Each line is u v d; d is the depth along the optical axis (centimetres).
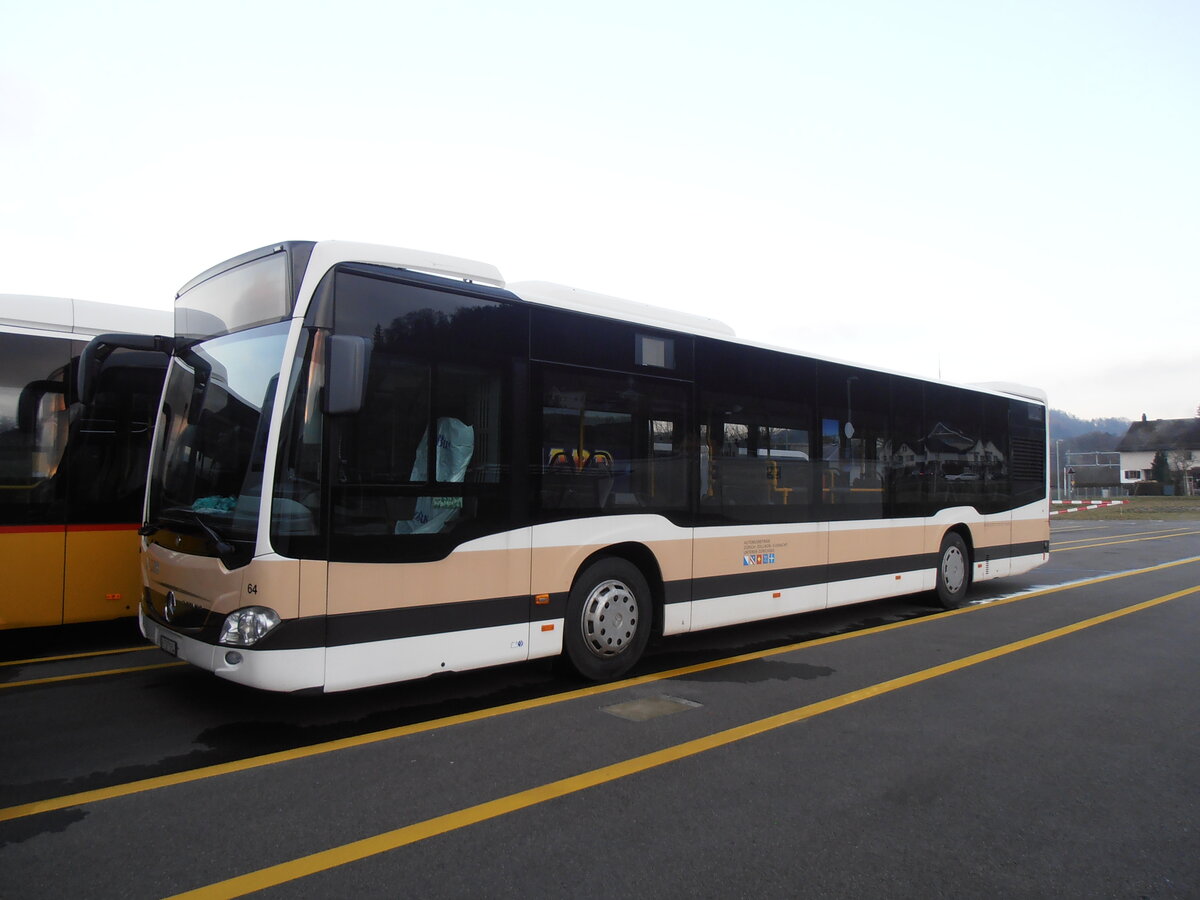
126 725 506
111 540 694
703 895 310
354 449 477
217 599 458
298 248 482
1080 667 688
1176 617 941
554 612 575
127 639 761
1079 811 395
